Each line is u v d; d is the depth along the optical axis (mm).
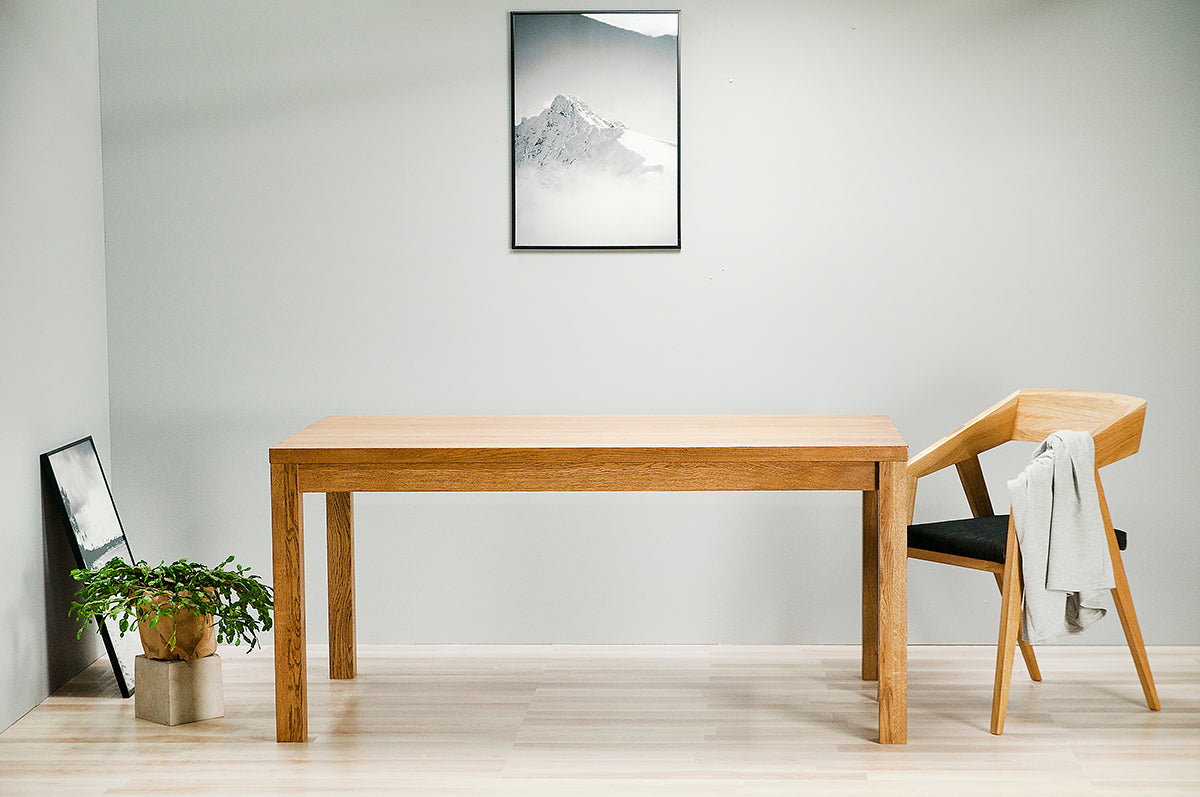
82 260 3523
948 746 2832
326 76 3617
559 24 3572
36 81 3229
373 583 3740
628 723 3010
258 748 2865
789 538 3686
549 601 3730
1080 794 2549
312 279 3672
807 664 3502
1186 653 3553
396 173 3637
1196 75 3494
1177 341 3562
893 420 3637
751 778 2648
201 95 3631
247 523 3744
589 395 3674
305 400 3705
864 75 3562
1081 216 3557
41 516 3234
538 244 3627
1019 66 3531
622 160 3602
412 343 3680
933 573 3682
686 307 3641
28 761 2791
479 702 3184
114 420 3725
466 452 2789
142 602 2979
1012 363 3605
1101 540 2850
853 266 3609
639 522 3693
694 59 3578
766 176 3598
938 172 3574
